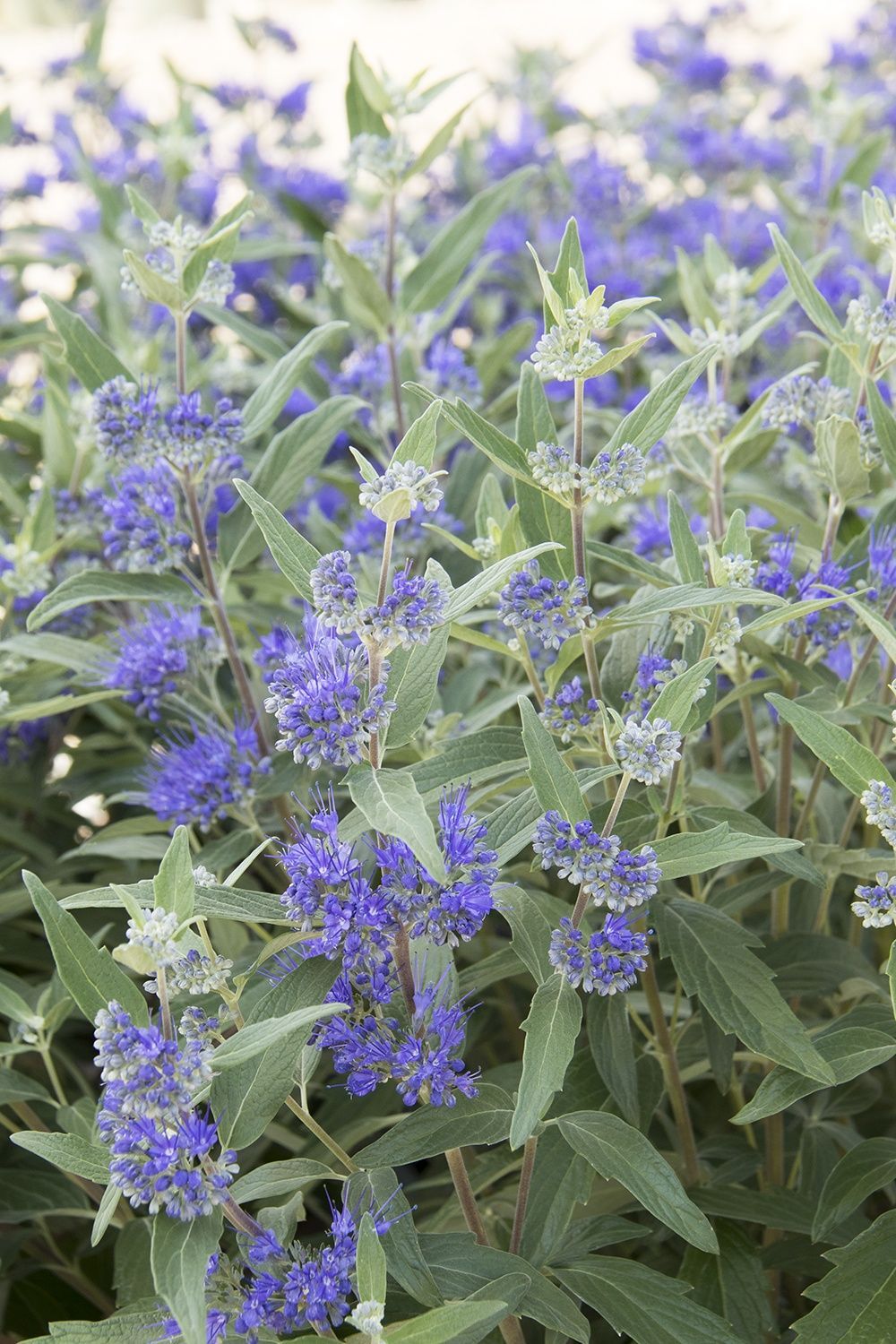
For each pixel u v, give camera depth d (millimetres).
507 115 2203
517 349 1216
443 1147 801
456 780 846
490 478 929
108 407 926
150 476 970
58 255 1713
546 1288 805
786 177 1900
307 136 2021
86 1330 777
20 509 1138
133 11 4453
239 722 969
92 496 1079
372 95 1098
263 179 1876
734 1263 878
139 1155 749
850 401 944
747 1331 862
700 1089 1032
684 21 2115
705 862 787
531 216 1940
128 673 961
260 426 942
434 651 806
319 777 966
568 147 2098
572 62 2164
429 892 782
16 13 3910
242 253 1266
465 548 894
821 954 920
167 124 1823
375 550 1065
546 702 866
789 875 919
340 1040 796
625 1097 852
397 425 1123
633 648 901
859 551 963
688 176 1979
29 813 1140
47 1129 1000
